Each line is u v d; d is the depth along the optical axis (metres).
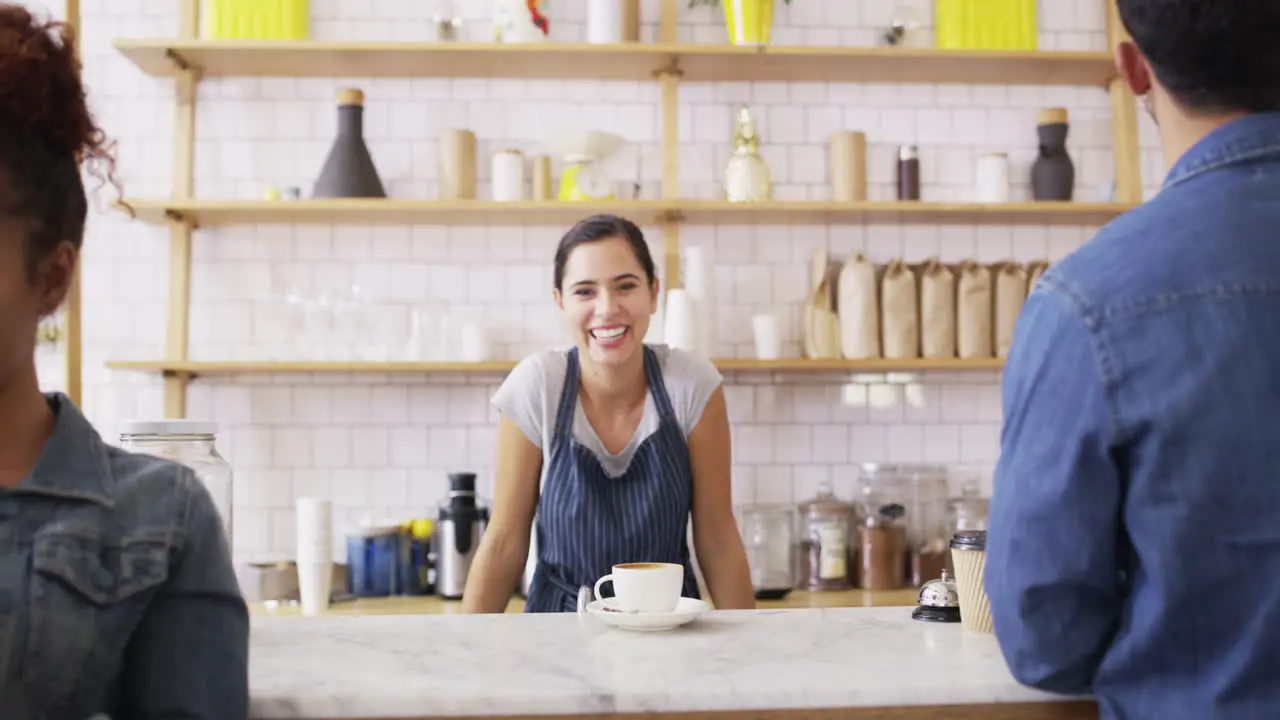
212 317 3.58
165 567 0.94
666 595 1.50
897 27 3.58
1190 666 1.00
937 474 3.60
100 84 3.59
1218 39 1.00
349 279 3.62
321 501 3.11
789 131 3.70
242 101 3.62
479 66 3.53
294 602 3.20
